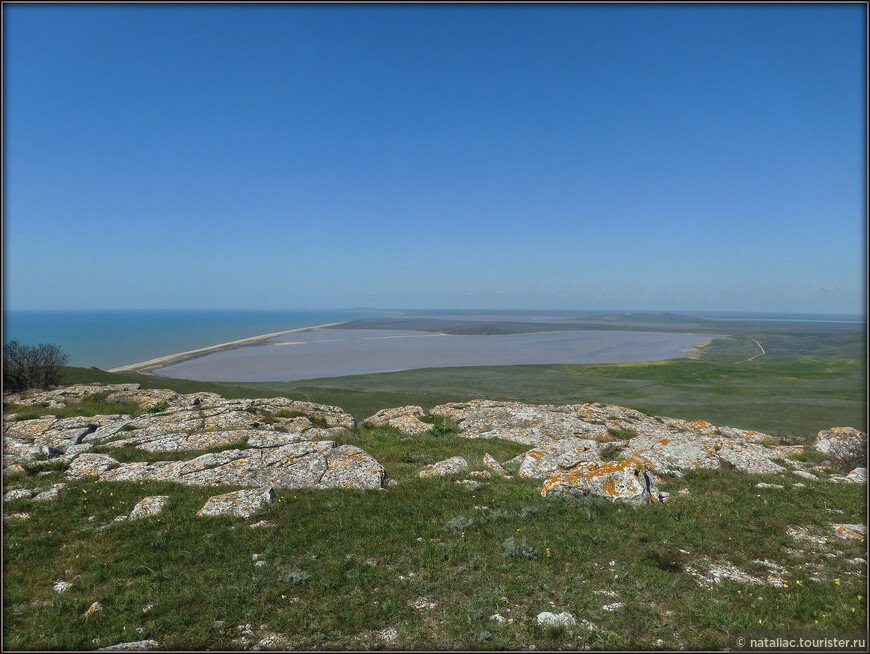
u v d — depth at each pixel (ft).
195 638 26.73
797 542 40.75
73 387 117.91
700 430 103.40
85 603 30.32
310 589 32.04
